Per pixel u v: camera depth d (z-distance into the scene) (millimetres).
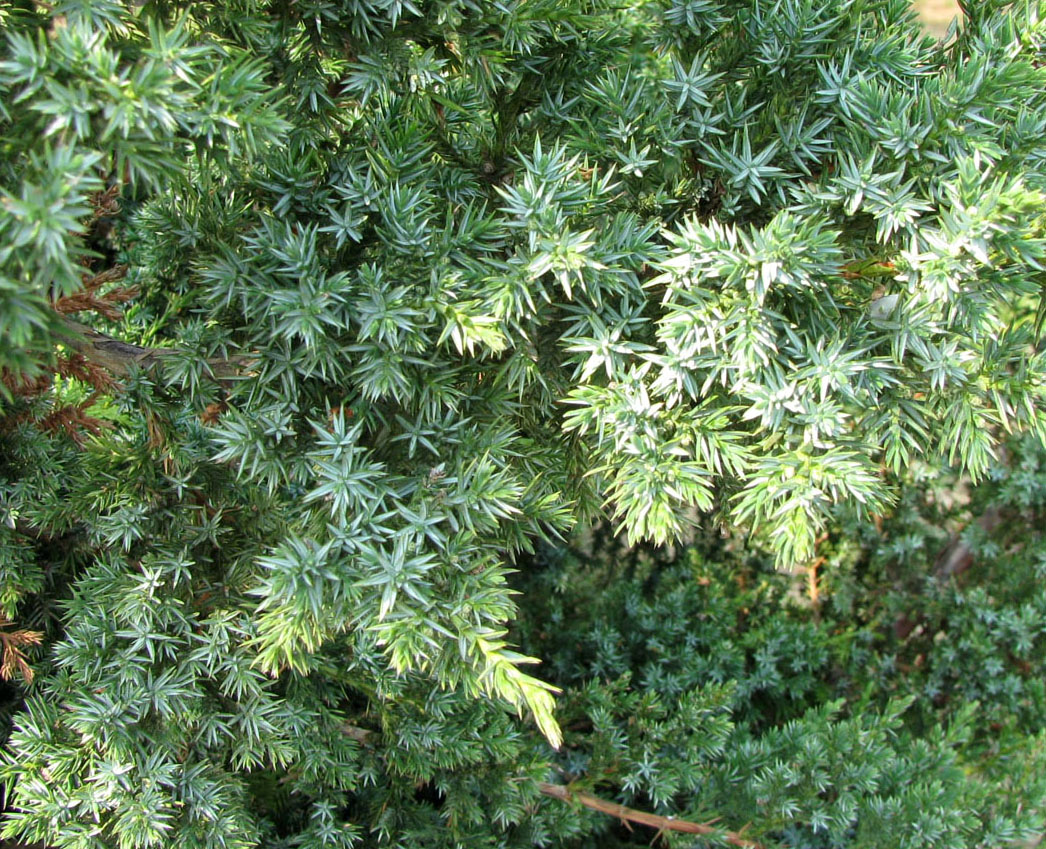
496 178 223
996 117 197
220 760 260
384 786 314
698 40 216
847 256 209
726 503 228
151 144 161
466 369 210
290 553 190
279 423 200
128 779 234
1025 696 446
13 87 162
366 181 196
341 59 209
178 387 227
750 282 183
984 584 475
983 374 202
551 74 221
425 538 198
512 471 216
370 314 189
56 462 256
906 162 191
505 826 313
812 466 188
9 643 249
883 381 193
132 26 183
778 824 334
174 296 240
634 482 191
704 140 208
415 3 194
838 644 438
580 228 203
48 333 166
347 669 281
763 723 438
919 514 474
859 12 205
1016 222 177
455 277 191
